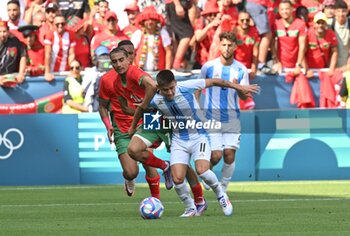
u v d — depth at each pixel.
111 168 43.59
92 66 47.91
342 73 46.84
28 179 43.53
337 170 44.00
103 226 24.98
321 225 24.69
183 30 47.00
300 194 36.69
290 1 46.97
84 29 47.81
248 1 46.53
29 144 43.47
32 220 27.41
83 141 43.56
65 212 30.30
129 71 28.89
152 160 28.47
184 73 45.69
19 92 45.69
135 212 29.89
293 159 43.84
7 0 50.38
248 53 46.38
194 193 28.20
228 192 38.00
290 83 46.62
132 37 46.72
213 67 35.53
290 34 46.97
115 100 29.72
